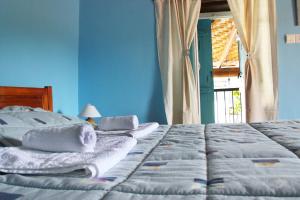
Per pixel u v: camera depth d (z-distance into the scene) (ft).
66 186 2.39
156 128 6.59
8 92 6.66
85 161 2.74
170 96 10.33
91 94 11.03
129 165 3.11
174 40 10.56
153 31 10.73
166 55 10.43
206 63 11.98
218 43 17.57
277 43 9.91
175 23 10.53
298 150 3.34
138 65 10.79
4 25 6.95
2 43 6.88
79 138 3.34
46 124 5.45
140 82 10.76
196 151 3.62
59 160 2.94
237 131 5.32
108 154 3.05
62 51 9.74
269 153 3.23
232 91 17.94
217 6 11.49
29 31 7.87
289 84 9.89
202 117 11.93
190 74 10.37
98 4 11.14
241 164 2.83
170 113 10.29
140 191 2.21
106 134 5.19
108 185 2.37
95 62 11.05
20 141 4.32
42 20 8.50
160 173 2.69
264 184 2.20
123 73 10.87
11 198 2.13
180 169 2.81
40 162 2.95
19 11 7.48
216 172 2.62
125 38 10.91
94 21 11.12
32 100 7.46
